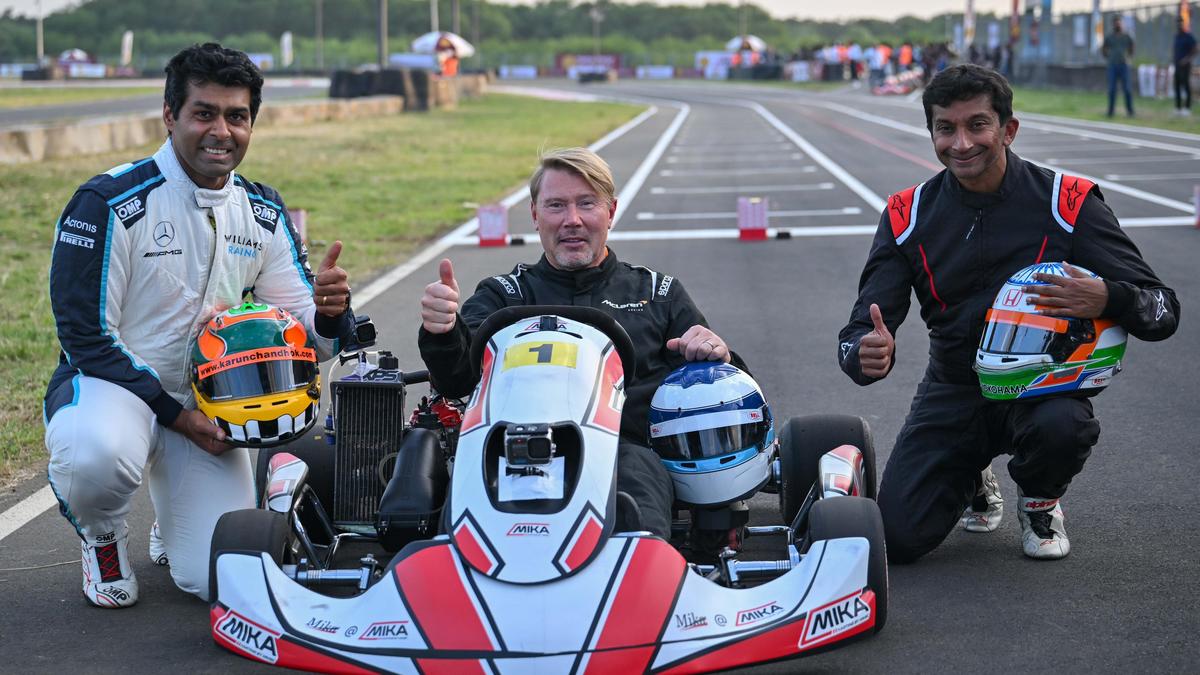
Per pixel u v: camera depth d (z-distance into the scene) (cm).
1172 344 802
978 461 462
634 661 316
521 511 341
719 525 417
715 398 411
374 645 326
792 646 332
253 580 352
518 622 320
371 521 449
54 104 4178
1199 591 418
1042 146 2342
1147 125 2784
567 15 16162
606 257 441
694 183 1997
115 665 385
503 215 1314
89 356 412
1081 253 447
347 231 1384
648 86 7856
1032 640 384
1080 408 434
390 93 4059
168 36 13462
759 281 1073
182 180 427
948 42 6531
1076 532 481
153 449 430
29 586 453
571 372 377
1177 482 533
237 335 418
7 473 584
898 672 366
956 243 455
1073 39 4634
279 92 5716
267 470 466
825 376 741
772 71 8612
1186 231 1269
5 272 1094
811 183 1933
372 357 499
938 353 465
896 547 452
